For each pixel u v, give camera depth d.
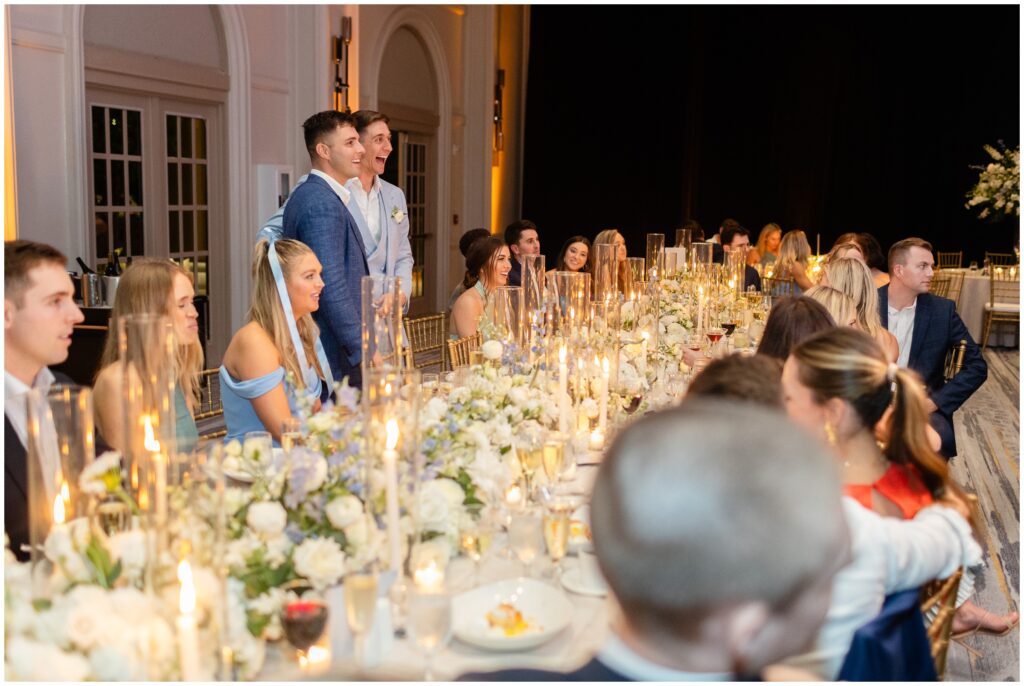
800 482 0.78
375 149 4.52
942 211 13.66
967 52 13.20
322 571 1.67
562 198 13.35
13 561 1.63
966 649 3.41
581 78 13.15
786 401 2.01
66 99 6.11
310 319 3.44
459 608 1.77
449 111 11.45
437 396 2.91
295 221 4.05
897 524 1.84
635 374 3.50
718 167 14.41
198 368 3.01
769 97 14.12
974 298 10.43
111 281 5.65
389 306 2.46
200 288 7.77
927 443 1.97
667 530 0.77
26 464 2.10
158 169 7.19
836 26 13.70
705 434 0.79
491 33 12.13
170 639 1.35
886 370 1.96
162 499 1.39
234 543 1.67
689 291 5.57
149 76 6.88
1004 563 4.21
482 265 4.95
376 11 9.61
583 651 1.67
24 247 2.28
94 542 1.52
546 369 3.23
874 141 13.81
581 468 2.79
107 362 2.80
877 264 5.99
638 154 13.70
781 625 0.78
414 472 1.78
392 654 1.63
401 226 4.79
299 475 1.77
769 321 2.86
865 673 1.66
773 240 9.66
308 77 8.57
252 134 8.04
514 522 1.88
